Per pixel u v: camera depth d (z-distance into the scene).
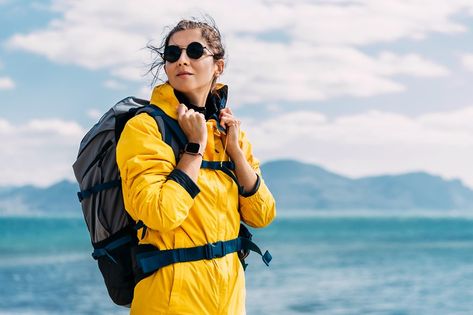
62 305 19.62
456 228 111.94
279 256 42.44
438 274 30.11
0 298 21.31
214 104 3.67
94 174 3.56
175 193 3.22
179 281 3.28
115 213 3.55
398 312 18.16
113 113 3.57
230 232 3.49
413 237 75.31
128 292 3.59
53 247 57.25
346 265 35.06
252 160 3.82
